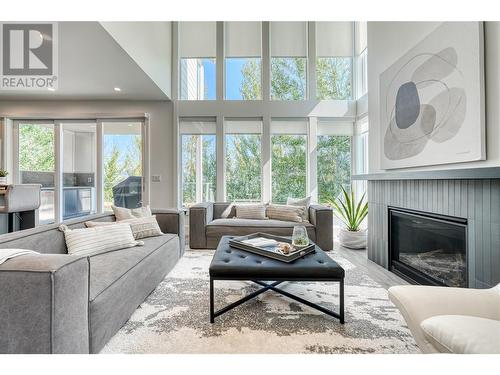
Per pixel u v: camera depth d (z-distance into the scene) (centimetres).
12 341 98
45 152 457
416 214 228
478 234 166
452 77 185
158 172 457
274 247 202
